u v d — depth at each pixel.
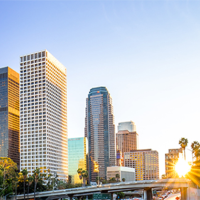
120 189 174.75
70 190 183.75
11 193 175.88
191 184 143.50
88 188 176.88
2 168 175.12
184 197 155.88
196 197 124.62
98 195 169.88
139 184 159.75
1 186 162.12
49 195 193.88
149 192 174.25
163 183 153.38
